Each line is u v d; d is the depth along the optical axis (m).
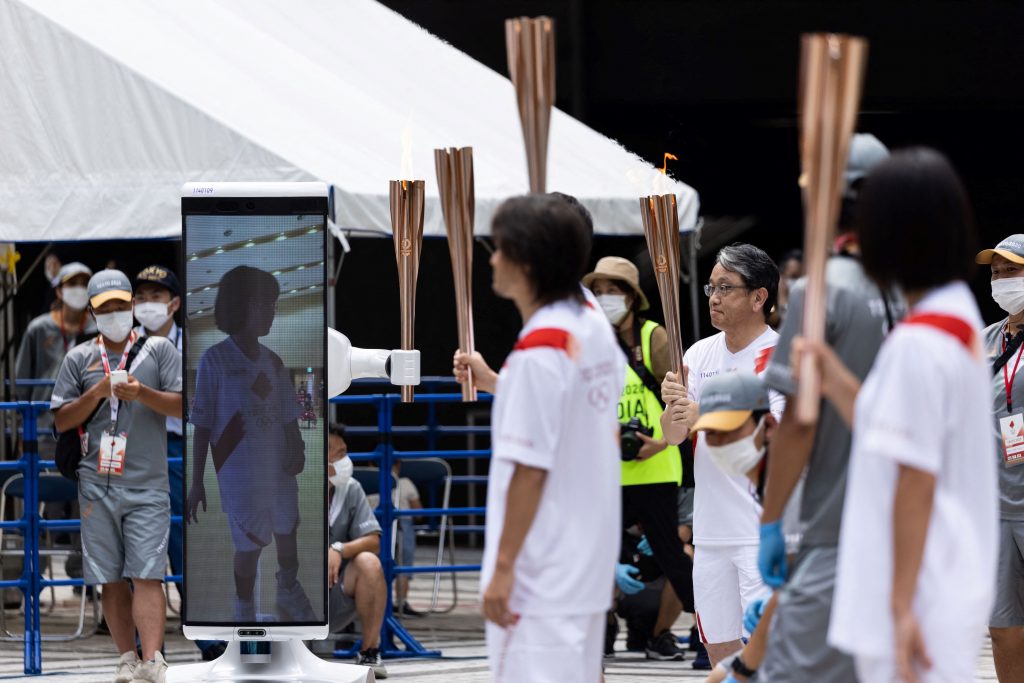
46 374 22.22
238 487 12.06
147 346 14.13
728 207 25.55
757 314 10.96
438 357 27.25
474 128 19.88
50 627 19.52
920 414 5.88
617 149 20.77
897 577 5.89
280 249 12.02
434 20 25.50
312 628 12.03
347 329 27.45
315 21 21.44
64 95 15.97
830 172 5.90
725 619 10.70
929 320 6.03
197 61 17.44
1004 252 12.03
